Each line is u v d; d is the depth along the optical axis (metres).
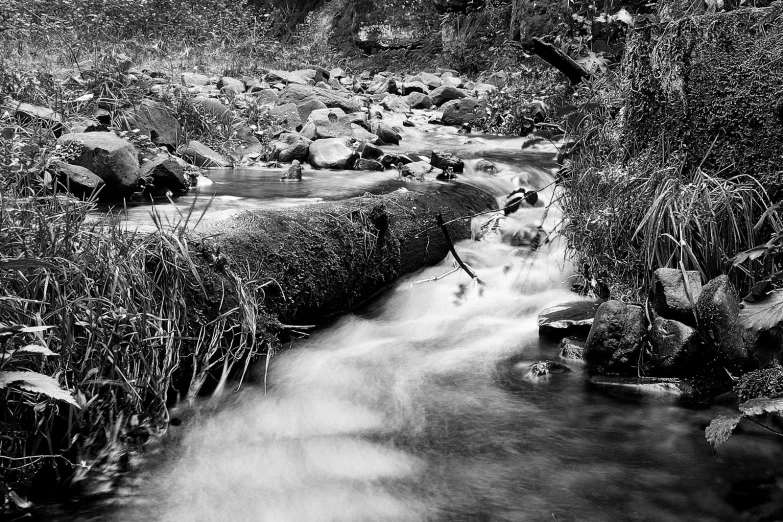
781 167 3.90
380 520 2.60
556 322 4.32
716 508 2.65
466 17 17.94
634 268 4.27
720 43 4.16
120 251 3.13
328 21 21.64
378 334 4.40
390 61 19.28
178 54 12.71
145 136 6.51
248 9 17.70
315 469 2.95
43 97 6.65
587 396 3.60
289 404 3.48
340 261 4.33
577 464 2.96
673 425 3.29
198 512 2.64
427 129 10.32
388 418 3.38
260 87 10.80
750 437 3.16
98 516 2.61
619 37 7.26
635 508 2.65
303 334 3.98
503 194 6.46
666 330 3.69
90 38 11.08
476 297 4.91
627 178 4.42
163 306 3.24
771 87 3.95
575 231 4.75
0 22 10.06
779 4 4.08
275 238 4.00
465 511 2.64
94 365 2.88
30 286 2.81
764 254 3.76
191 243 3.52
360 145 7.80
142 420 3.12
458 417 3.38
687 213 3.89
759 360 3.44
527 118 9.97
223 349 3.54
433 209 5.30
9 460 2.62
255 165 7.45
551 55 6.61
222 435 3.21
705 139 4.20
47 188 3.64
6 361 2.46
